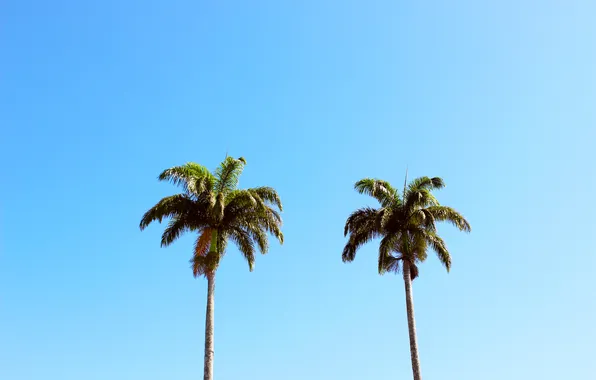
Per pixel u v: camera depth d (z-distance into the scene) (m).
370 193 48.62
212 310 42.31
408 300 46.28
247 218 43.75
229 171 44.06
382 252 46.88
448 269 46.12
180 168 43.00
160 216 42.66
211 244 43.19
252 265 44.03
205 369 40.38
